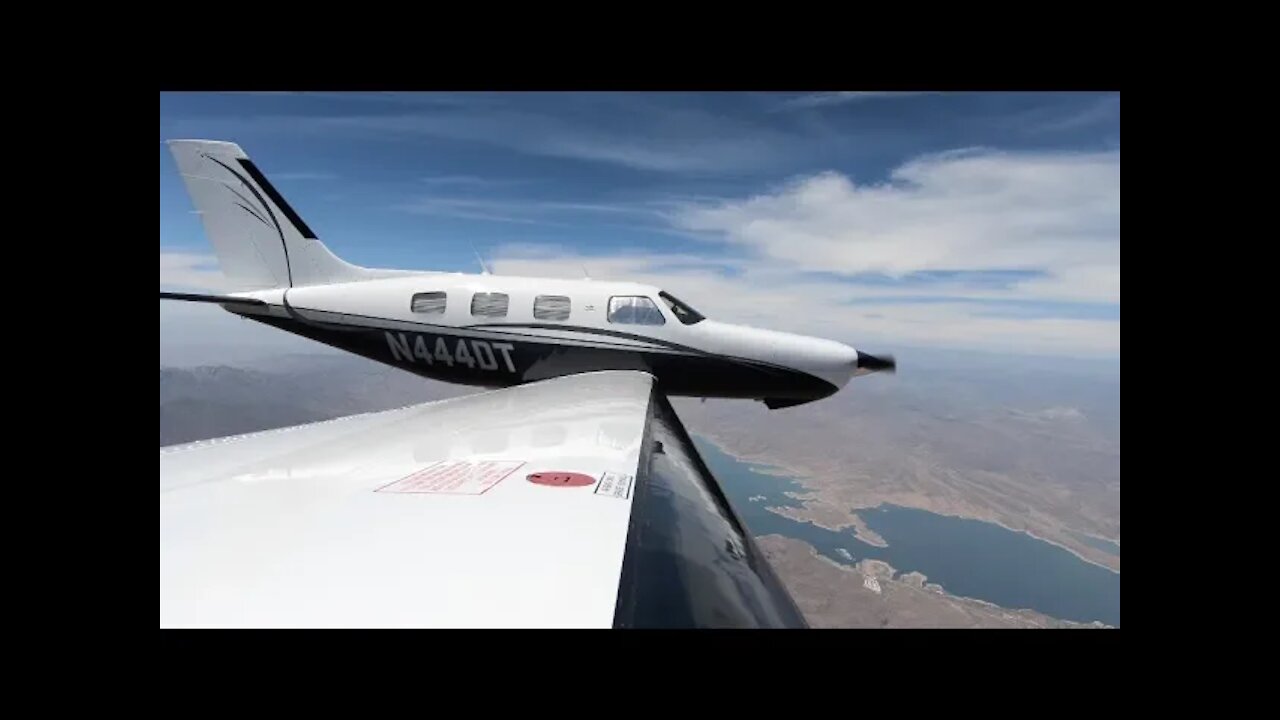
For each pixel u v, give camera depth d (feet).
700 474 12.43
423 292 34.55
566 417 19.21
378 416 20.33
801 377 34.55
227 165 37.04
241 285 37.65
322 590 5.41
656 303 34.19
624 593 5.52
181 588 5.38
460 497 9.27
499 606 5.12
